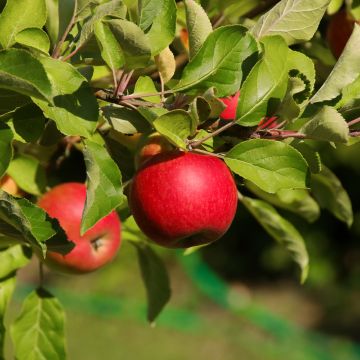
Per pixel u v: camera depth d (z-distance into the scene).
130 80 0.87
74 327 3.35
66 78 0.77
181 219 0.82
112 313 3.46
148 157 0.88
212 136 0.82
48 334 0.98
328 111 0.78
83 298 3.50
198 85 0.80
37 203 0.96
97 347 3.19
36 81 0.72
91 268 0.99
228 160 0.80
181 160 0.83
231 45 0.80
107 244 0.99
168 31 0.80
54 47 0.84
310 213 1.05
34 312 0.98
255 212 1.04
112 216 0.99
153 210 0.82
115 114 0.82
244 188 1.09
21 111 0.79
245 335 3.28
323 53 1.05
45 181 0.97
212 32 0.79
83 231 0.76
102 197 0.77
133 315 3.44
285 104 0.79
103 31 0.77
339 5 1.00
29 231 0.75
